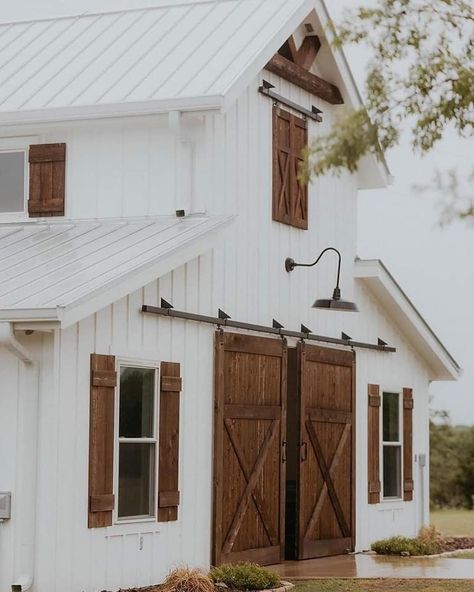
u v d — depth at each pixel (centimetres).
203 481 1652
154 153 1692
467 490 3734
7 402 1412
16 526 1391
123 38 1900
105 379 1470
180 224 1647
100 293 1391
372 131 1191
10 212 1752
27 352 1384
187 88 1677
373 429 2130
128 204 1697
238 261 1766
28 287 1417
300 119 1947
